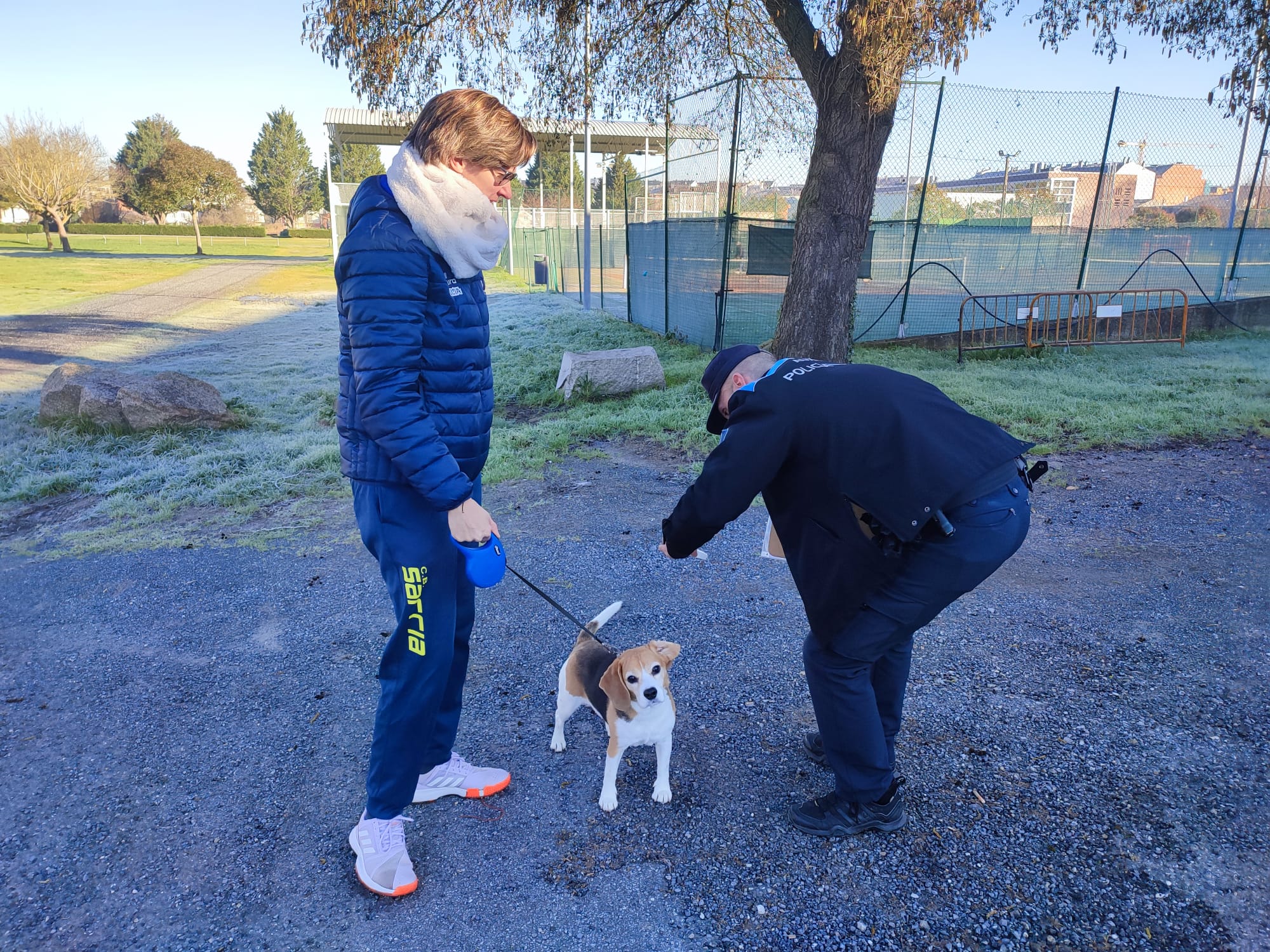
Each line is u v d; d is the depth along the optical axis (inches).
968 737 119.6
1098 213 494.6
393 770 93.3
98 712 134.0
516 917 90.3
